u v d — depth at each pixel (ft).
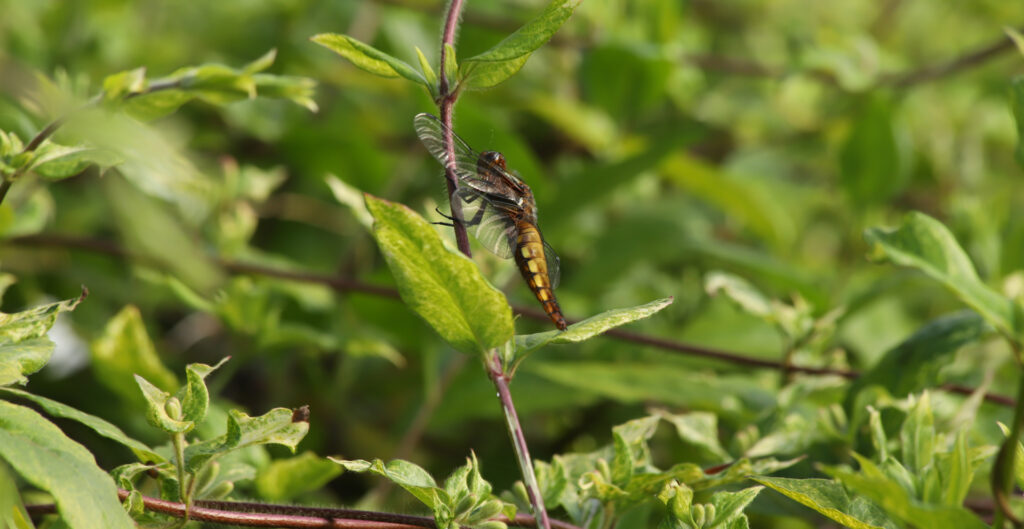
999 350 2.95
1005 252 3.38
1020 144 2.42
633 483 2.52
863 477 2.30
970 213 3.53
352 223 3.97
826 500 2.50
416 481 2.44
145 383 2.40
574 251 4.04
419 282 2.38
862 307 3.14
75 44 3.61
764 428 2.76
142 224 2.41
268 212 3.93
